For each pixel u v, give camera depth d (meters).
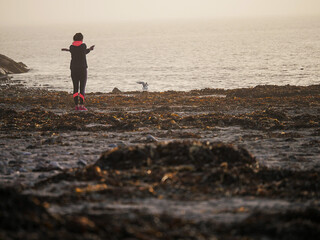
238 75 53.22
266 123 16.81
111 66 70.69
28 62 83.12
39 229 4.71
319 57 74.62
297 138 14.02
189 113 21.09
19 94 35.06
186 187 7.61
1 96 33.53
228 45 120.06
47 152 12.20
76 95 21.69
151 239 4.79
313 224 5.06
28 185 8.23
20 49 130.62
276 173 8.61
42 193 7.45
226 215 5.87
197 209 6.26
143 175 8.32
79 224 4.89
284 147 12.36
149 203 6.68
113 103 26.08
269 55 82.62
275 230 4.98
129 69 65.25
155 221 5.39
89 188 7.52
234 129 15.99
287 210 5.64
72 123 17.77
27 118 19.00
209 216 5.83
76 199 6.88
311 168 9.57
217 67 63.91
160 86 46.09
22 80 53.06
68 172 9.03
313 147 12.38
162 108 22.59
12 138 14.62
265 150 12.05
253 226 5.13
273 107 22.36
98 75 58.38
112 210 6.07
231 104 24.23
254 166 9.05
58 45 150.00
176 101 26.14
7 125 17.09
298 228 4.94
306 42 118.94
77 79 21.39
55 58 92.50
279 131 15.50
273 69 58.88
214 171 8.20
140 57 88.31
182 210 6.18
